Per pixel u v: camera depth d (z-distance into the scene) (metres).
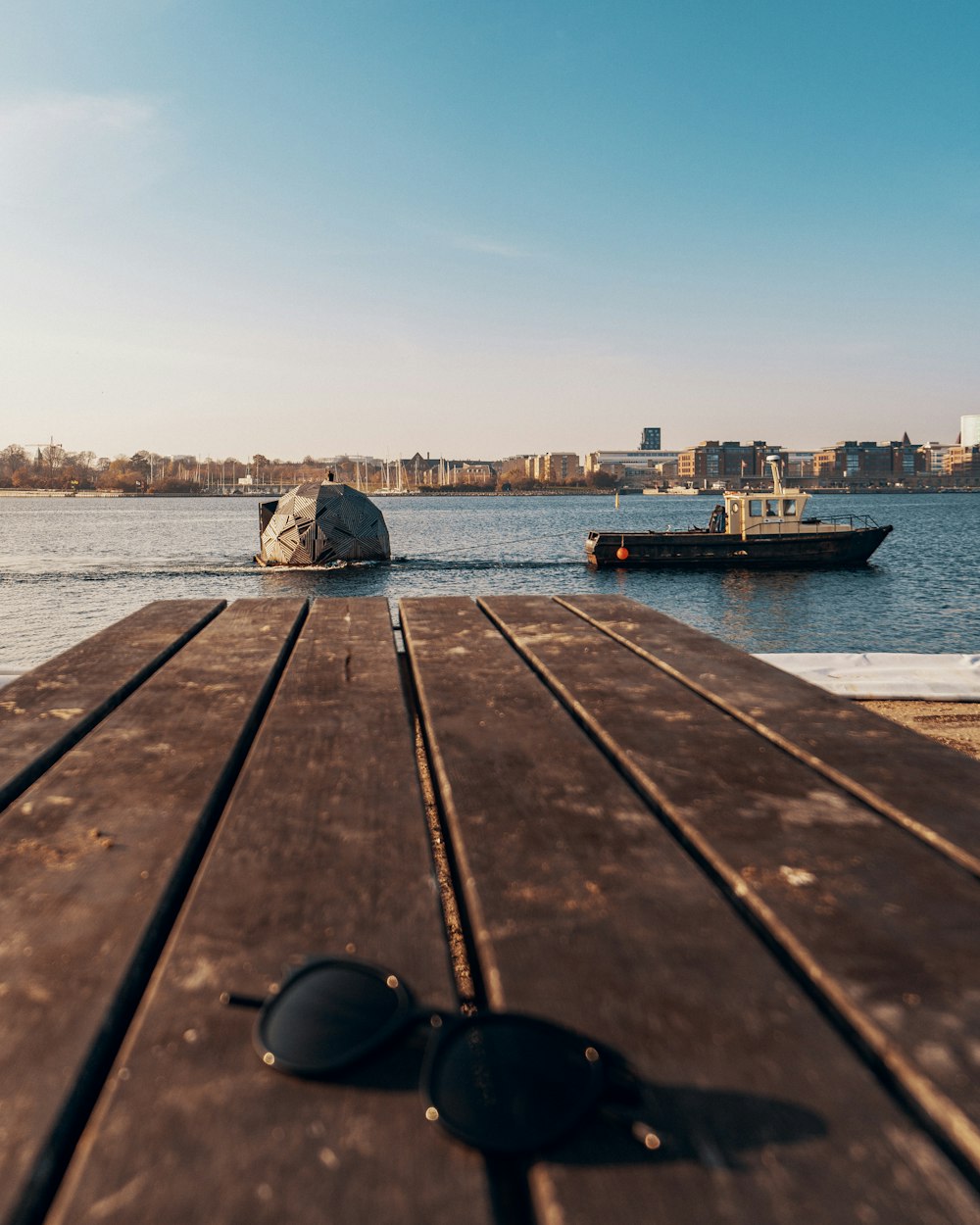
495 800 1.71
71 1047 0.97
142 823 1.61
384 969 1.07
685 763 1.89
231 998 1.03
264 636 3.43
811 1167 0.78
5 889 1.36
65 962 1.15
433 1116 0.81
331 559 45.41
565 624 3.58
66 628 25.86
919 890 1.32
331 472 49.34
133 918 1.27
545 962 1.13
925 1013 1.01
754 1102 0.87
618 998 1.05
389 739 2.10
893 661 5.61
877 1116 0.85
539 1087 0.84
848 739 2.05
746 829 1.54
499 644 3.23
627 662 2.89
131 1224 0.72
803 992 1.08
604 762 1.92
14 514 129.88
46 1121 0.86
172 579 39.62
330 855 1.46
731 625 26.17
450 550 56.00
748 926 1.23
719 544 41.19
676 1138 0.82
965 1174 0.81
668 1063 0.93
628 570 41.47
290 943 1.18
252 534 76.50
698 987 1.07
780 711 2.29
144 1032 0.99
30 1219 0.76
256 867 1.42
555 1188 0.76
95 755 2.00
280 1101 0.87
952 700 5.09
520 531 78.69
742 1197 0.75
